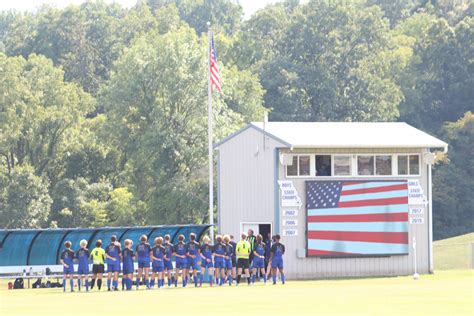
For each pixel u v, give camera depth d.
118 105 141.50
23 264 81.94
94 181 162.50
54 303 53.41
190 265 71.81
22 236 80.94
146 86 139.88
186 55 139.25
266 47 199.62
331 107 185.00
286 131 85.75
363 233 84.19
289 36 197.50
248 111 149.00
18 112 159.62
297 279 81.38
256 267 72.56
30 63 173.75
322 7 196.75
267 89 183.50
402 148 85.38
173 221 131.62
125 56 144.62
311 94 187.38
